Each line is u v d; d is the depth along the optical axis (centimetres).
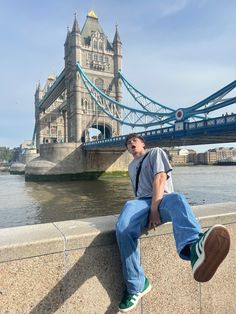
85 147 5919
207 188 3972
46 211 2670
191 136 3203
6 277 208
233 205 334
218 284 297
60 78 7894
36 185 5059
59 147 5872
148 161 262
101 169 6175
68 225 256
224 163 15938
